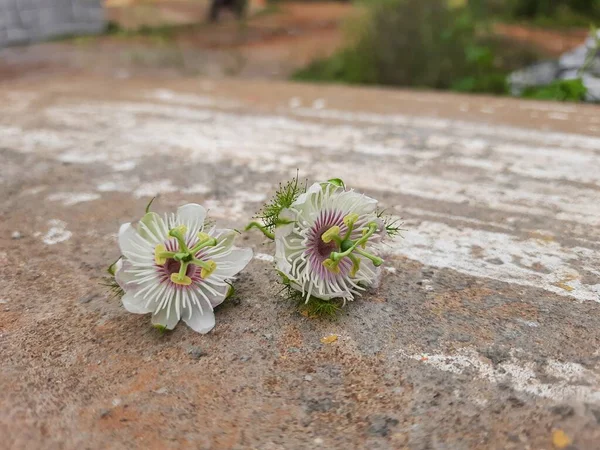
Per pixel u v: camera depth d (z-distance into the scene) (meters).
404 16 0.65
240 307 0.17
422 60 0.65
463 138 0.34
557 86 0.47
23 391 0.14
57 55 0.72
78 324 0.17
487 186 0.27
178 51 0.78
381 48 0.66
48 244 0.22
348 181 0.27
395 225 0.23
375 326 0.16
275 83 0.55
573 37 0.93
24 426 0.13
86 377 0.15
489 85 0.59
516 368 0.15
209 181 0.28
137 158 0.31
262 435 0.13
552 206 0.24
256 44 0.90
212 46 0.86
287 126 0.38
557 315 0.17
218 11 1.10
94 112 0.42
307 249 0.16
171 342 0.16
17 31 0.82
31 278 0.19
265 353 0.15
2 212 0.25
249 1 1.28
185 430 0.13
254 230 0.22
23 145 0.34
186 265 0.15
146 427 0.13
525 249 0.21
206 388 0.14
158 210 0.24
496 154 0.31
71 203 0.25
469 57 0.61
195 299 0.16
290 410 0.14
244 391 0.14
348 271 0.16
